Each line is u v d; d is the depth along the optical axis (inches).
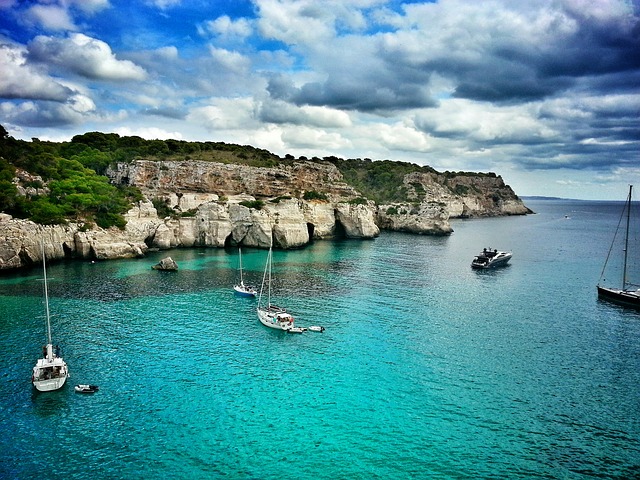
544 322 2755.9
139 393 1797.5
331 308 2955.2
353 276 3919.8
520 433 1598.2
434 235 7229.3
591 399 1833.2
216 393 1815.9
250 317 2728.8
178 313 2751.0
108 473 1354.6
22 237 3742.6
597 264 4798.2
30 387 1811.0
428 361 2158.0
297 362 2117.4
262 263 4343.0
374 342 2380.7
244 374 1982.0
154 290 3233.3
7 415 1622.8
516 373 2048.5
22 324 2464.3
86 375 1925.4
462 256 5147.6
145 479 1333.7
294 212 5492.1
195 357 2137.1
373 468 1408.7
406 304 3088.1
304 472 1382.9
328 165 7204.7
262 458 1440.7
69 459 1408.7
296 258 4690.0
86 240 4175.7
